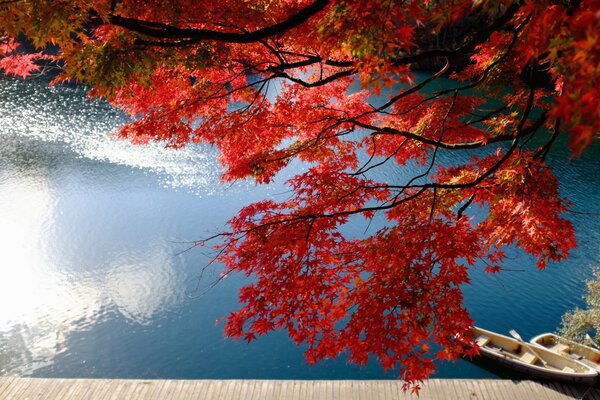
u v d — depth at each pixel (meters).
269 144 6.27
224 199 21.77
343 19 3.10
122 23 3.62
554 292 15.52
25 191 21.72
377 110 5.14
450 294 4.16
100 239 18.34
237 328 4.62
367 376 12.20
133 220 19.75
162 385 9.40
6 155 25.39
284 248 4.68
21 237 18.30
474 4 2.99
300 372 12.36
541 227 4.50
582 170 24.59
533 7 2.50
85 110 33.72
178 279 16.17
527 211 4.63
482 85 5.94
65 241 18.14
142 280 16.08
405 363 4.24
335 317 4.65
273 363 12.66
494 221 4.88
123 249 17.77
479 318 14.36
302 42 4.86
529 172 4.84
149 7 3.97
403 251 4.41
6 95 35.50
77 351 13.04
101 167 24.72
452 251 4.25
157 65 4.20
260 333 4.64
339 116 6.40
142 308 14.75
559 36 2.25
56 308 14.68
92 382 9.45
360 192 5.15
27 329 13.77
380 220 19.16
